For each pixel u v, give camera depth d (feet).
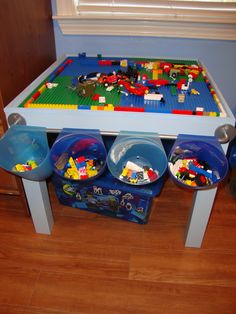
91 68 4.26
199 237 3.67
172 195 4.67
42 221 3.84
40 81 3.67
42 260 3.61
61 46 4.94
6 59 3.31
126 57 4.75
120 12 4.52
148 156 3.38
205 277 3.42
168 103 3.17
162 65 4.22
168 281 3.37
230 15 4.38
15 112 3.00
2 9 3.17
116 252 3.72
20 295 3.21
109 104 3.04
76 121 3.01
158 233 4.00
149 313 3.05
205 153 3.13
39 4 4.09
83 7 4.50
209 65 4.99
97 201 4.12
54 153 3.14
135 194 3.76
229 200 4.55
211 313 3.05
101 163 3.24
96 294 3.22
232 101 5.33
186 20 4.40
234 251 3.75
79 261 3.59
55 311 3.07
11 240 3.88
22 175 3.09
